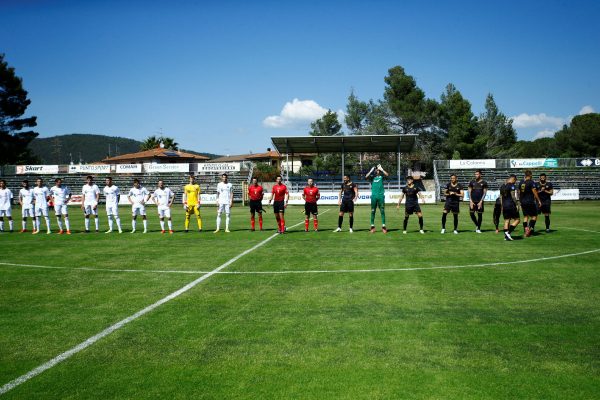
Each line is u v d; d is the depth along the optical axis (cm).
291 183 4953
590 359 471
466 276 881
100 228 2014
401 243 1362
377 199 1664
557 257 1092
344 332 557
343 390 406
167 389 411
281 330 568
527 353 487
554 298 713
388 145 4534
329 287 797
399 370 446
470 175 4675
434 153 6269
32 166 4725
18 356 492
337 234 1634
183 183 4934
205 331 566
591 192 4278
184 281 861
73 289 803
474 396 393
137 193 1798
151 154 7600
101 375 443
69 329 581
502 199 1427
